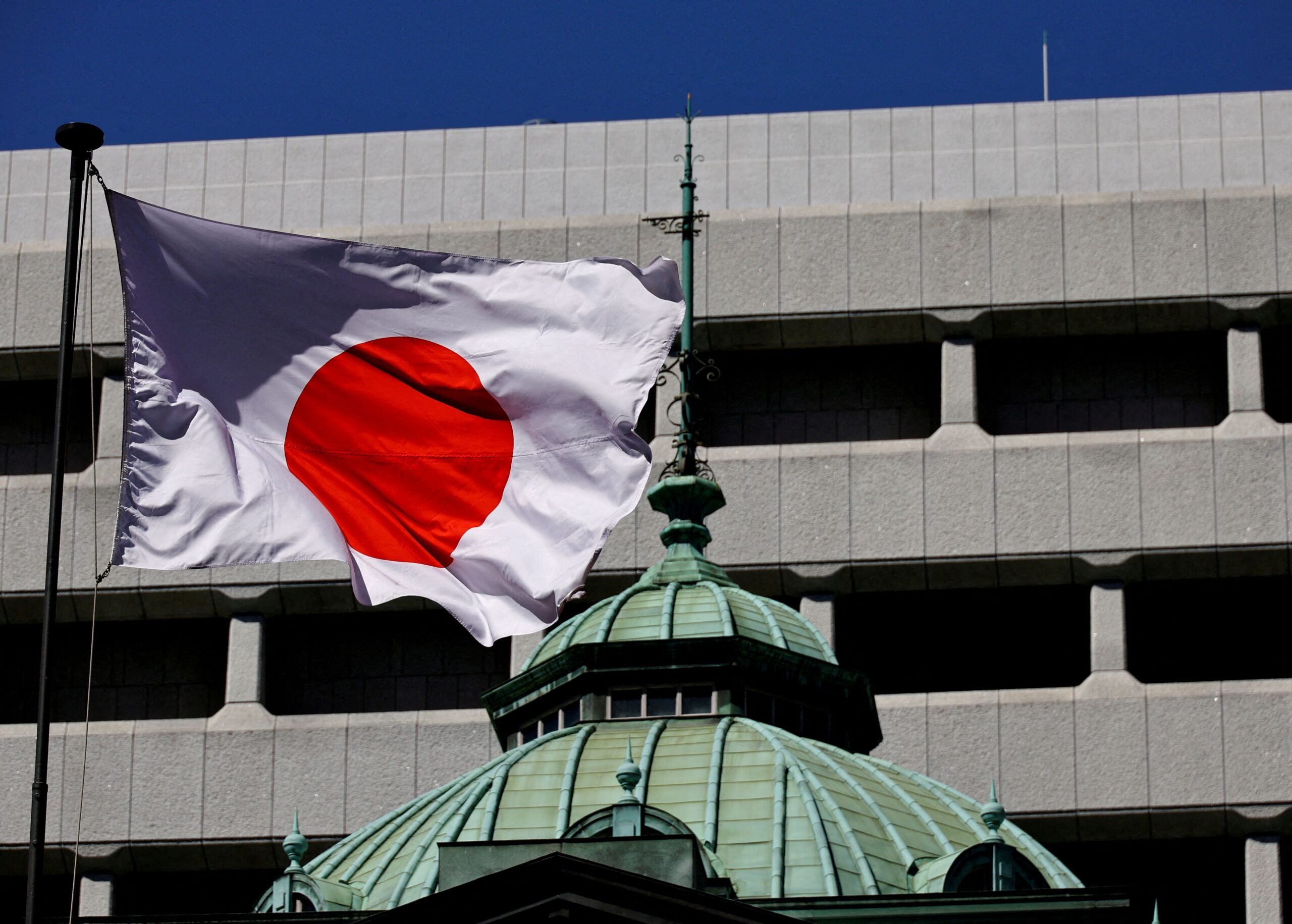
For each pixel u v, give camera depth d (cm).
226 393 5450
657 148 10244
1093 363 9900
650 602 7525
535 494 5569
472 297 5647
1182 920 9312
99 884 9519
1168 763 9200
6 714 9906
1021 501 9525
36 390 10175
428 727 9494
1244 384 9625
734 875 6378
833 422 9875
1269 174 10050
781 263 9838
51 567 4625
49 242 10169
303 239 5544
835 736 7400
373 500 5497
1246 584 9600
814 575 9525
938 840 6650
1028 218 9819
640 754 6844
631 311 5656
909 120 10212
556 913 5291
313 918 6300
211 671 9925
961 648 9688
